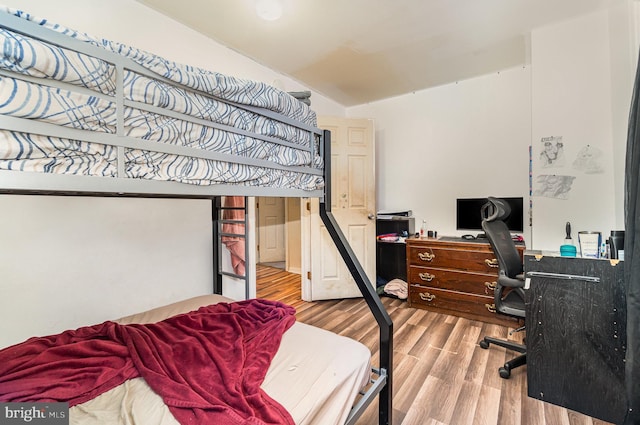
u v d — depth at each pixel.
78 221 1.74
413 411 1.54
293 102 1.26
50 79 0.63
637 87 1.21
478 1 1.98
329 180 1.50
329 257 3.41
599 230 2.04
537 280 1.65
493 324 2.63
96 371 0.99
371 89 3.57
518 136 3.01
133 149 0.77
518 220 2.96
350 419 1.06
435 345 2.25
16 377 0.93
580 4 1.98
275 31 2.35
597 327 1.49
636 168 1.13
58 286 1.66
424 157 3.61
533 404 1.60
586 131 2.09
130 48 0.76
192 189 0.91
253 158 1.08
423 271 3.02
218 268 2.53
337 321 2.75
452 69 3.04
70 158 0.67
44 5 1.59
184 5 2.02
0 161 0.58
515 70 3.01
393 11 2.09
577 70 2.13
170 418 0.80
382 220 3.68
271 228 5.47
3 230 1.49
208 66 2.43
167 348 1.13
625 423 1.19
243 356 1.10
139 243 2.02
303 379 1.01
